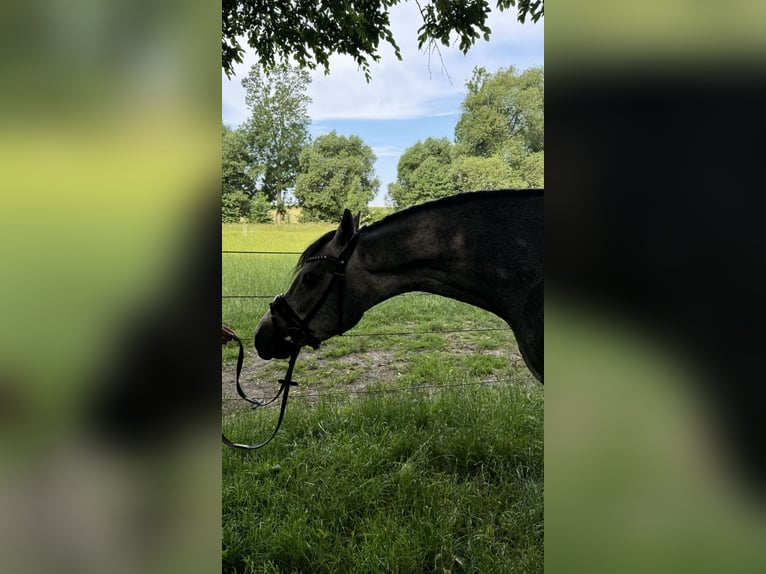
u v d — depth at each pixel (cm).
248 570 162
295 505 192
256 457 232
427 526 176
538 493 195
